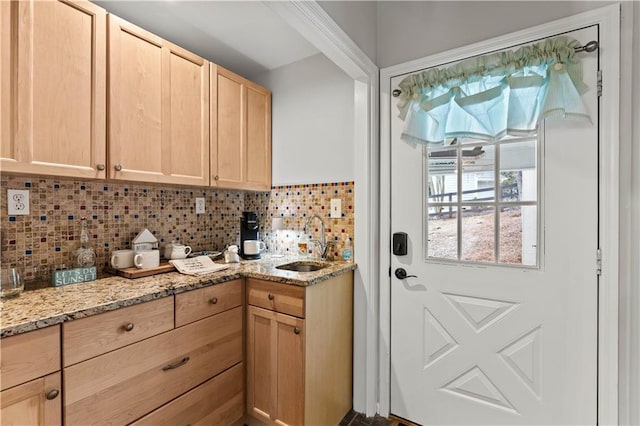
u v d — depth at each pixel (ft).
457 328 5.15
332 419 5.43
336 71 6.69
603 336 4.05
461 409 5.12
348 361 5.93
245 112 6.92
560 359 4.34
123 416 3.76
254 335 5.33
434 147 5.36
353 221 6.41
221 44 6.57
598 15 4.06
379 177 5.91
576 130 4.22
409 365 5.59
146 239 5.78
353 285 6.04
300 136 7.21
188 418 4.52
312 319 4.85
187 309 4.52
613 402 3.98
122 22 4.73
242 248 6.93
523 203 4.62
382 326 5.83
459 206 5.14
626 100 3.92
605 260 4.03
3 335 2.82
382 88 5.83
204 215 7.34
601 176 4.06
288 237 7.40
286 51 6.87
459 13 5.15
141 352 3.95
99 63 4.47
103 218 5.45
